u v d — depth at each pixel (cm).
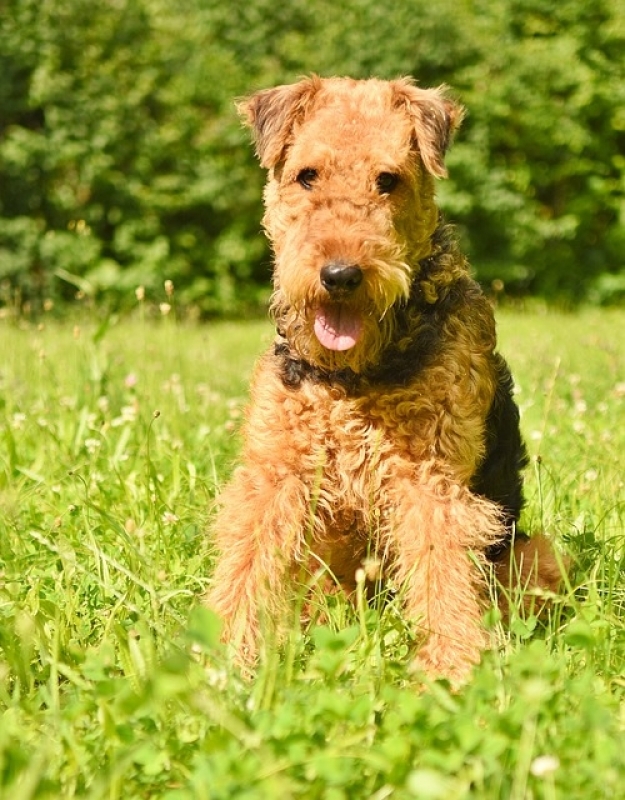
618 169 850
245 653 180
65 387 277
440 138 187
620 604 182
